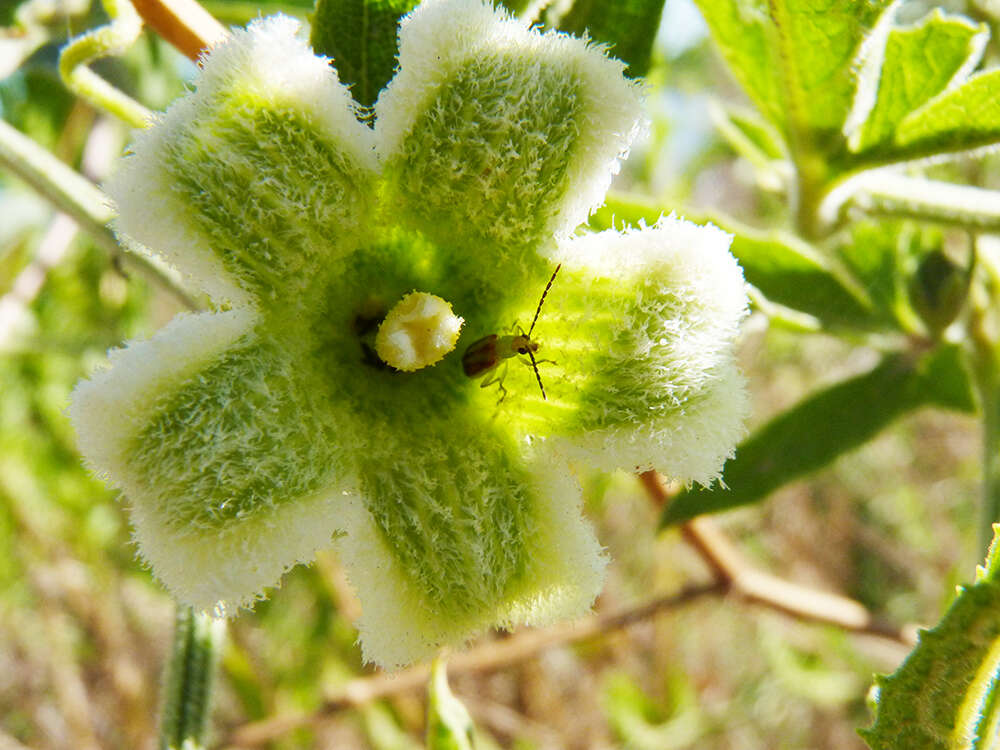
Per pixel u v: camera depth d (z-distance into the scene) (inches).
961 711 2.2
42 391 6.5
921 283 3.8
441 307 2.8
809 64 3.0
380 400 2.9
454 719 2.9
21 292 5.1
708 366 2.5
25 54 4.2
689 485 2.5
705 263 2.6
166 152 2.3
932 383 3.8
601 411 2.6
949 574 4.3
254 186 2.4
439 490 2.7
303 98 2.4
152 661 8.3
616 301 2.6
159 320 7.3
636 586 9.1
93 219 3.2
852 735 9.8
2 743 7.8
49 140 5.5
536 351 2.7
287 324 2.6
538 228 2.6
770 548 9.9
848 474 10.1
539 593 2.6
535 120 2.5
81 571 7.2
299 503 2.5
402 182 2.7
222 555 2.3
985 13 4.3
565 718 9.2
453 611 2.5
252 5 3.9
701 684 9.3
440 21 2.5
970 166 4.9
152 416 2.3
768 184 4.3
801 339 9.0
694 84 6.6
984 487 3.7
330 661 6.9
